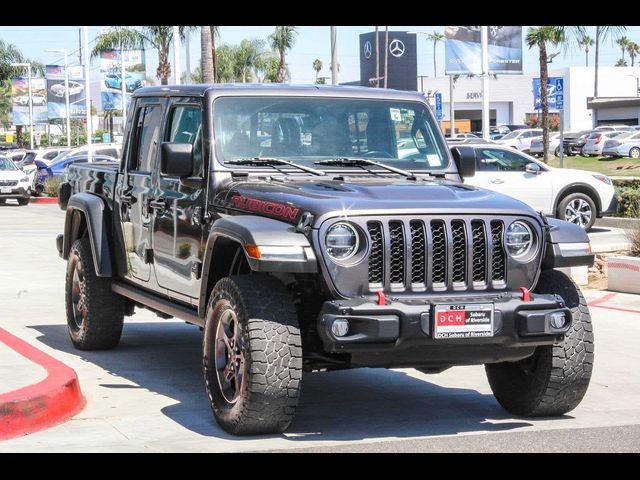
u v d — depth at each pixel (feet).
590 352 23.09
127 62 173.99
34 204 123.95
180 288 26.27
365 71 310.86
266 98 25.96
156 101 28.78
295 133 25.99
